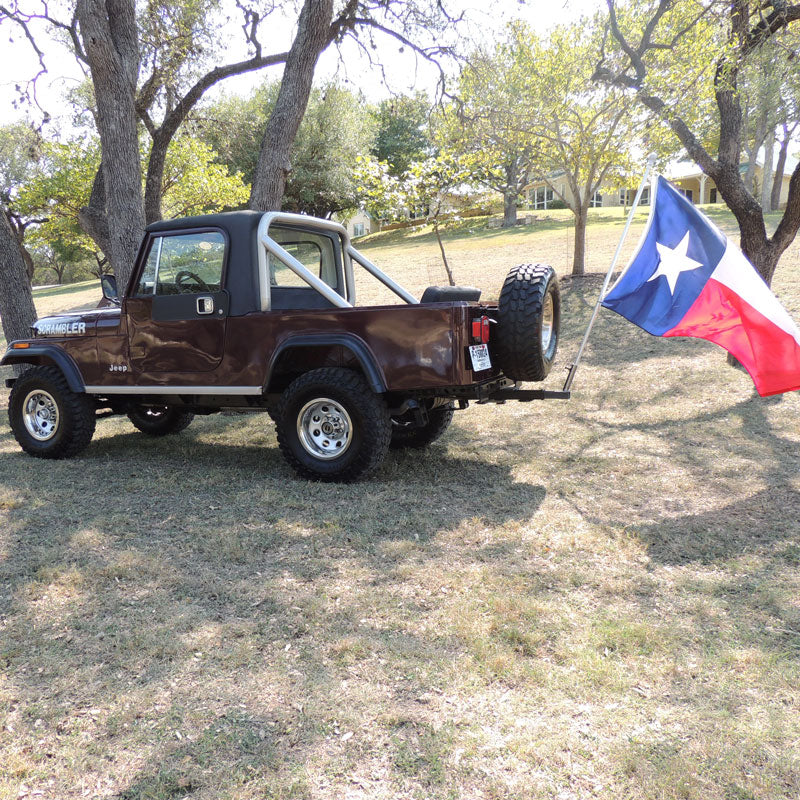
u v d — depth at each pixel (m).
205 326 5.46
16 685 2.63
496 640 2.88
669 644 2.83
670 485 4.99
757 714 2.38
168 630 3.01
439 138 14.69
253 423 7.86
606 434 6.57
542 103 14.12
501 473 5.45
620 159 15.83
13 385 6.46
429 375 4.76
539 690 2.54
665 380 8.72
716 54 9.18
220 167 22.20
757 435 6.22
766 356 5.16
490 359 5.08
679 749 2.21
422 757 2.20
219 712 2.44
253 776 2.13
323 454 5.18
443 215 15.11
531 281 4.88
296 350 5.34
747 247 8.98
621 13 11.96
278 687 2.59
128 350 5.83
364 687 2.57
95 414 6.41
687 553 3.78
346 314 4.96
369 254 31.50
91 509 4.71
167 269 5.71
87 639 2.96
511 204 38.47
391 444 6.39
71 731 2.35
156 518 4.50
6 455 6.50
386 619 3.09
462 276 19.80
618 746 2.23
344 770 2.15
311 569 3.64
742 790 2.03
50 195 22.47
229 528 4.25
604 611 3.14
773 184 41.97
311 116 39.75
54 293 38.22
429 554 3.84
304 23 9.02
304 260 6.33
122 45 9.45
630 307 5.54
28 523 4.45
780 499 4.59
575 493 4.89
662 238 5.56
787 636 2.90
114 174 9.35
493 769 2.14
